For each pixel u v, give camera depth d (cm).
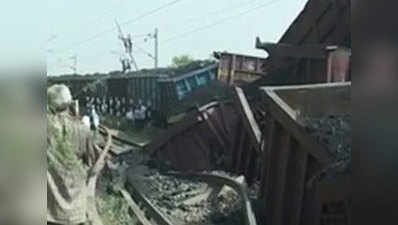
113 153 1970
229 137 1714
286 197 989
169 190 1418
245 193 1156
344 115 1064
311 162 927
